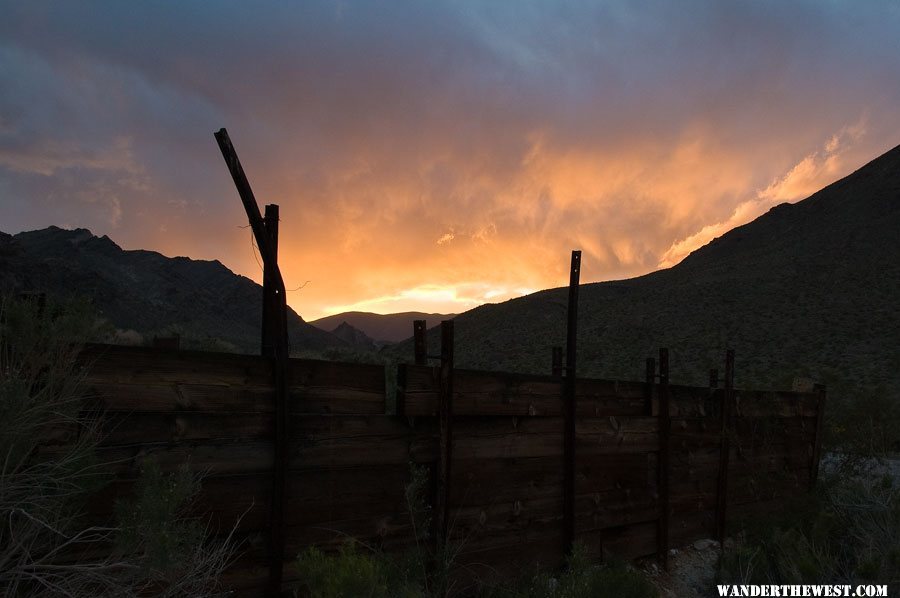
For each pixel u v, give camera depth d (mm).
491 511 5492
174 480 3490
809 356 52531
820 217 126688
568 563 5719
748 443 9180
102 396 3379
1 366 2918
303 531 4219
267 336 4258
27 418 2861
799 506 9062
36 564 2805
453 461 5238
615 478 6867
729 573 6836
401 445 4797
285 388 4078
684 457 7973
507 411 5656
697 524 8102
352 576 3494
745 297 79188
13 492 2783
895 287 67688
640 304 87875
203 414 3777
